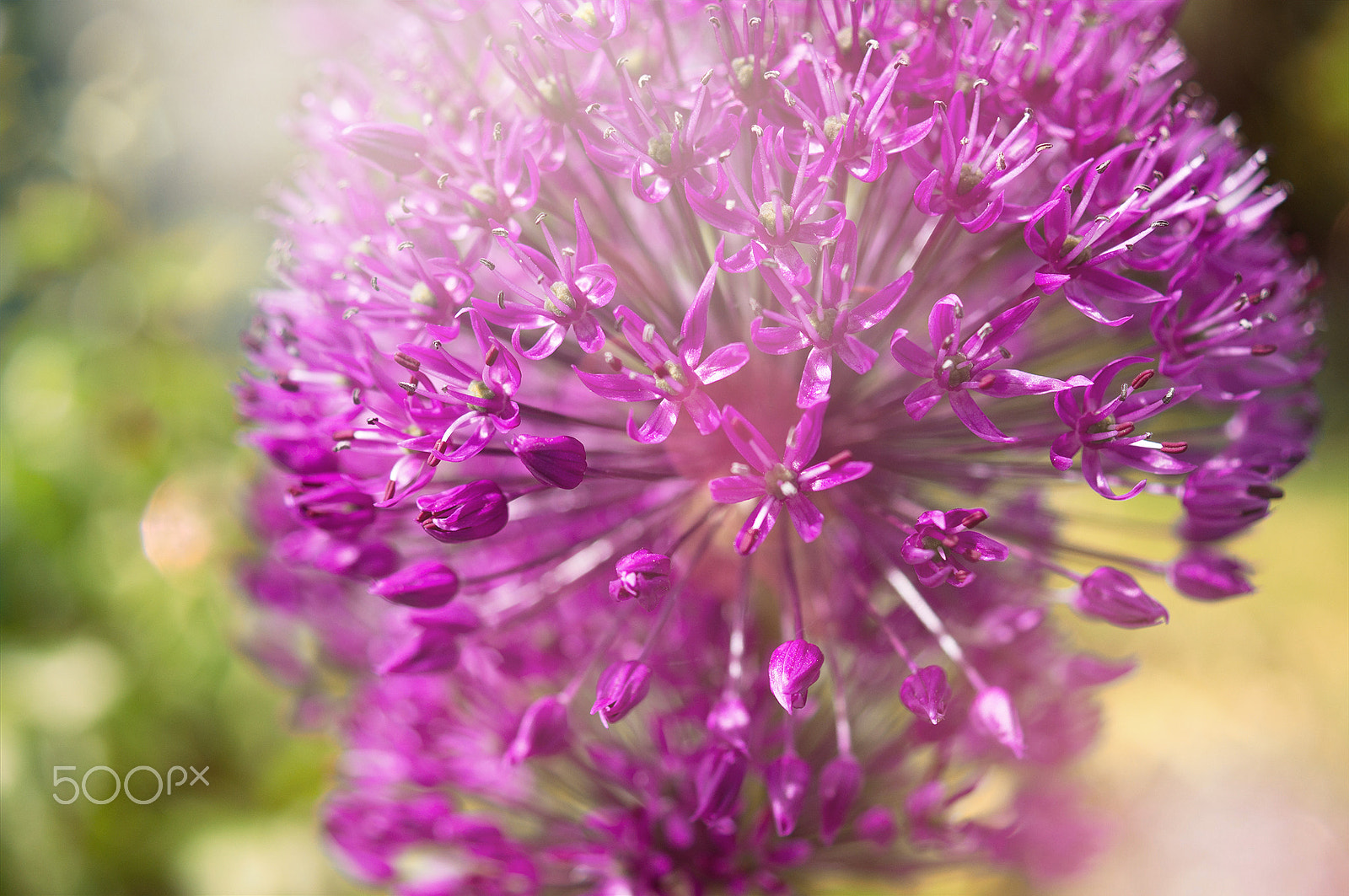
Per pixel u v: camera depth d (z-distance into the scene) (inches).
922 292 8.5
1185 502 8.5
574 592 9.2
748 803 9.3
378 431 8.2
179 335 20.0
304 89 9.2
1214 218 8.5
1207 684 25.6
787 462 7.9
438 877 9.2
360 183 8.7
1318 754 22.6
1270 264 8.9
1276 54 45.1
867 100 8.0
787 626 9.3
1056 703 9.2
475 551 9.6
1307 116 45.3
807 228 7.9
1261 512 8.4
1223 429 9.1
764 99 8.2
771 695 9.0
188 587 16.2
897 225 8.7
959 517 7.8
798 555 9.2
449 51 8.5
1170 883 17.2
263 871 14.6
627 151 8.1
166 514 15.9
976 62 8.2
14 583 17.2
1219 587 8.6
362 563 8.7
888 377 9.2
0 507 17.3
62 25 26.2
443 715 9.3
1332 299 45.1
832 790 8.5
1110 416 8.0
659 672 9.2
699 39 8.7
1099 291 8.0
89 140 20.2
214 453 19.0
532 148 8.3
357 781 9.5
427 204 8.4
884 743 9.4
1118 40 8.7
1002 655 9.1
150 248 20.2
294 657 10.4
